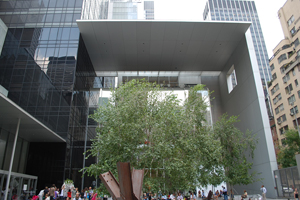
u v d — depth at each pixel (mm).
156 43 31875
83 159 29094
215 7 125625
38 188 22500
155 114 17578
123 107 16625
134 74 41688
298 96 35781
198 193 29188
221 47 33219
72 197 20188
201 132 18688
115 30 29359
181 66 37906
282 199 22266
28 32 27969
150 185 15508
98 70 38562
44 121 24312
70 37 27969
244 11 125500
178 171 16094
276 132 41469
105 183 4805
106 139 16672
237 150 21609
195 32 30266
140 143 17156
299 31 37438
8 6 29203
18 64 26438
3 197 16484
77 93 27250
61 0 29797
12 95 25141
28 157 23688
